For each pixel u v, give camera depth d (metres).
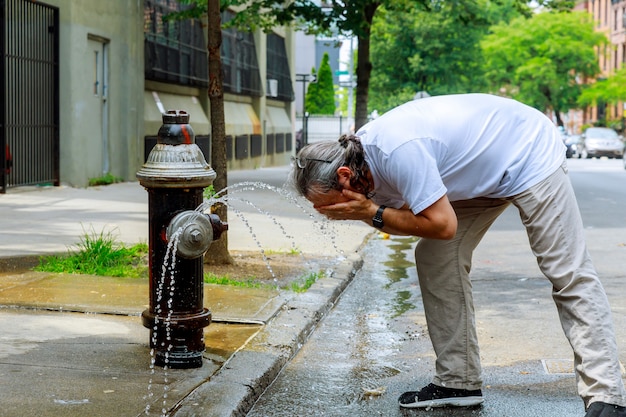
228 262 8.13
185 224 4.51
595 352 3.88
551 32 63.84
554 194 3.98
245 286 7.10
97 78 17.64
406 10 19.83
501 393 4.69
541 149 4.03
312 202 4.01
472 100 4.07
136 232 10.02
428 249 4.43
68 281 6.92
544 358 5.40
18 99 14.76
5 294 6.37
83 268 7.46
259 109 31.84
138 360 4.76
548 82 63.94
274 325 5.80
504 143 4.00
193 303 4.66
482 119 4.00
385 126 3.90
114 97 18.25
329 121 52.84
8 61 14.46
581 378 3.93
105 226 10.45
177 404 4.06
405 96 53.03
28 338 5.14
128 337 5.24
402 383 4.88
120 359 4.77
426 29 51.94
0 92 14.05
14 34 14.62
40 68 15.44
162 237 4.58
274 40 34.34
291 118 37.69
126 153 18.75
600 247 10.59
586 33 64.31
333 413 4.35
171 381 4.41
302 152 3.97
